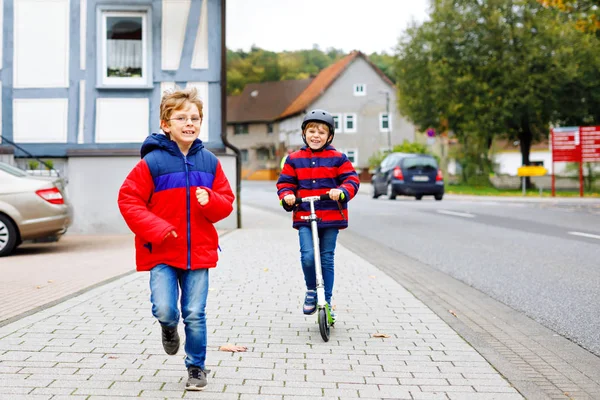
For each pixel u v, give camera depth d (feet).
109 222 48.52
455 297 24.06
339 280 27.02
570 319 20.44
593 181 117.50
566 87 131.13
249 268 29.96
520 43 131.23
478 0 136.05
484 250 37.45
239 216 50.78
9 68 49.57
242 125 276.82
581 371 14.84
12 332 17.57
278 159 261.03
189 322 13.19
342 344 16.79
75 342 16.61
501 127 131.54
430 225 52.80
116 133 49.90
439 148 154.51
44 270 29.68
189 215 13.21
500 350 16.67
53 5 49.78
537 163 250.37
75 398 12.44
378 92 220.64
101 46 50.01
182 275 13.62
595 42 126.21
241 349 16.10
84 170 48.47
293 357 15.55
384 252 37.11
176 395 12.71
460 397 12.76
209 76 50.31
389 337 17.54
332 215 18.08
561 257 34.14
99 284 25.41
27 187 35.94
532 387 13.42
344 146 226.58
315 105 225.76
